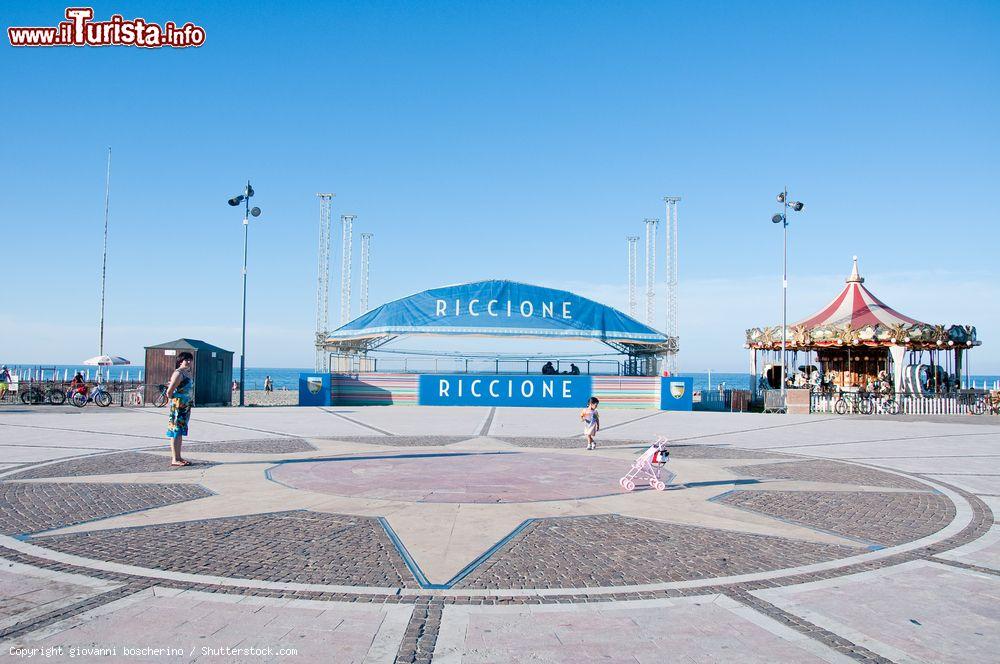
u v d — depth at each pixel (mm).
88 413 24906
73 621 4918
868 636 4844
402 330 33562
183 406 12305
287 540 7262
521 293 35750
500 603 5434
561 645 4621
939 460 14562
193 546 6965
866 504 9578
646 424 23578
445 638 4711
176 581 5832
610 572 6297
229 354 30750
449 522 8172
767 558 6809
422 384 33031
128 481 10656
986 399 32500
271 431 19219
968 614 5297
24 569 6109
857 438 19359
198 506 8898
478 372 35031
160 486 10266
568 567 6441
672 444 17281
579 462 13328
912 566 6566
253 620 4988
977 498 10125
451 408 30688
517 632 4836
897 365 33812
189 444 15742
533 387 32812
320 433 18844
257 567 6281
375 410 28781
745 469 12883
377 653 4449
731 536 7691
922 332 33031
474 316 34312
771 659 4441
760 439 18875
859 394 31953
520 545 7195
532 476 11594
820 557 6863
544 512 8781
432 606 5336
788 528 8094
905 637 4836
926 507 9414
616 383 32594
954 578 6199
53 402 29734
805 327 35344
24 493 9641
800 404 31406
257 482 10695
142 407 28141
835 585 5973
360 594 5582
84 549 6793
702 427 22609
